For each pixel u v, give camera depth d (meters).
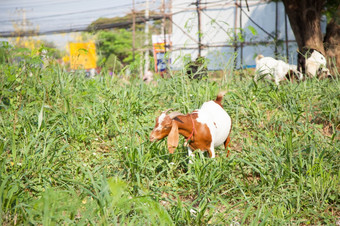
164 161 5.22
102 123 6.62
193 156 5.02
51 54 7.82
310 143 5.52
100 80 8.62
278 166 4.93
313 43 12.14
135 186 4.48
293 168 5.16
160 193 4.59
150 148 5.27
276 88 8.17
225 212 4.15
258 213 4.00
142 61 8.76
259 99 8.01
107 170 5.09
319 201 4.57
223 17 22.55
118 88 8.12
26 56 7.11
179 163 5.39
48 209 3.51
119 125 6.71
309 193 4.59
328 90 7.94
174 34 23.33
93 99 7.26
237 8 22.11
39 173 4.57
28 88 6.89
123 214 3.72
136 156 4.96
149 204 3.87
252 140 6.38
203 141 4.84
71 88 7.46
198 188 4.43
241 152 5.66
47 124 5.96
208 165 4.81
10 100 6.20
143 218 3.74
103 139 6.21
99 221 3.60
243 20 22.22
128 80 8.70
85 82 8.08
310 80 8.99
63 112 6.41
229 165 5.18
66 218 3.48
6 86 6.83
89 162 5.38
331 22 12.57
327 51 11.94
